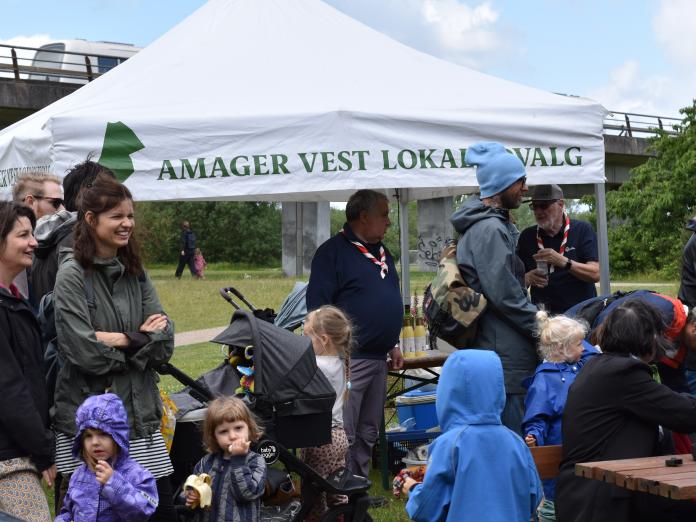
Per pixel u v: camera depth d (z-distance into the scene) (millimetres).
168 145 5348
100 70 28672
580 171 6035
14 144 5875
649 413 3922
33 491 3719
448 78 6332
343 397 5102
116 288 4066
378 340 5648
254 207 56094
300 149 5457
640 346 4039
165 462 4152
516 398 5188
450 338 5320
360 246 5715
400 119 5582
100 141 5289
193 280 32812
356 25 6848
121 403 3781
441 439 3600
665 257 35562
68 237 4496
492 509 3480
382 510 5922
